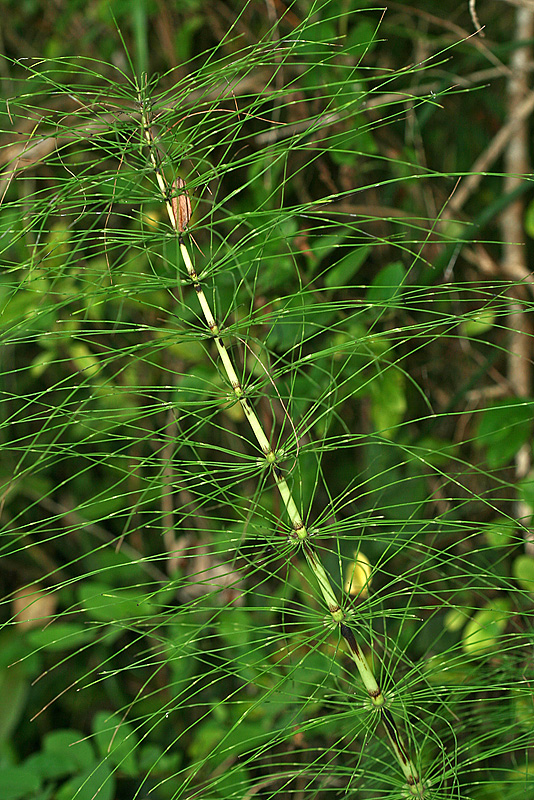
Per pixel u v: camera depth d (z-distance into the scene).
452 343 2.01
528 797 1.71
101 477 2.18
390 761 1.75
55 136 1.57
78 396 2.05
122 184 1.66
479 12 2.18
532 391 2.01
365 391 1.83
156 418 2.03
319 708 1.81
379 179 1.97
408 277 1.96
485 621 1.79
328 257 1.90
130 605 1.87
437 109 2.15
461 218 1.96
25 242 1.91
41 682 2.16
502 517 1.93
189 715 1.97
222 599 1.93
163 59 2.05
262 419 1.87
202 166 1.86
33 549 2.17
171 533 1.98
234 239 1.89
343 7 1.86
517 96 2.09
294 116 1.88
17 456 2.12
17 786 1.79
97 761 1.81
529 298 1.97
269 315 1.56
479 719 1.70
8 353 2.12
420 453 1.91
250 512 1.56
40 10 2.18
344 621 1.56
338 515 1.94
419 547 1.91
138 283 1.56
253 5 1.94
